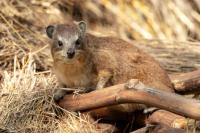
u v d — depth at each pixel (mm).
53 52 12141
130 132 11352
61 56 11820
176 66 15141
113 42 12281
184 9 18828
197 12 19047
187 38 18375
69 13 18156
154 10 18625
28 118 11633
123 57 12102
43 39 15773
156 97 9992
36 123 11523
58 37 12070
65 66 11852
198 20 18797
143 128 10680
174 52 16203
